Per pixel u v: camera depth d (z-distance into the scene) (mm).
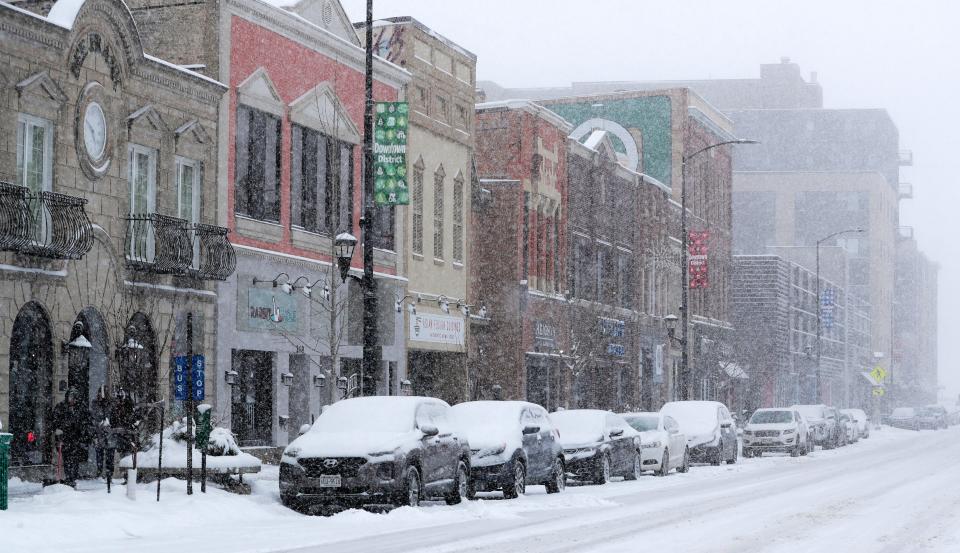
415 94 57312
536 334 69750
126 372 35094
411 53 56969
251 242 44406
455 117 61469
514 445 36406
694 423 60969
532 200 69125
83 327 36688
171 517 26422
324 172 49719
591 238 79438
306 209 48469
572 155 76625
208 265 40594
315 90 48500
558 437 40469
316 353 48250
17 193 32062
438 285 59438
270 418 45625
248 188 44844
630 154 101625
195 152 41469
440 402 33938
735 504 33562
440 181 59906
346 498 29656
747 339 131625
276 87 46188
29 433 34062
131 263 37594
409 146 56562
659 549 22094
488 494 39031
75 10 35438
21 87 33531
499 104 68312
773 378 132250
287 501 30156
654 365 92375
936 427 148125
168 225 38594
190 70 42406
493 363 67500
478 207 66625
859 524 27406
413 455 30562
